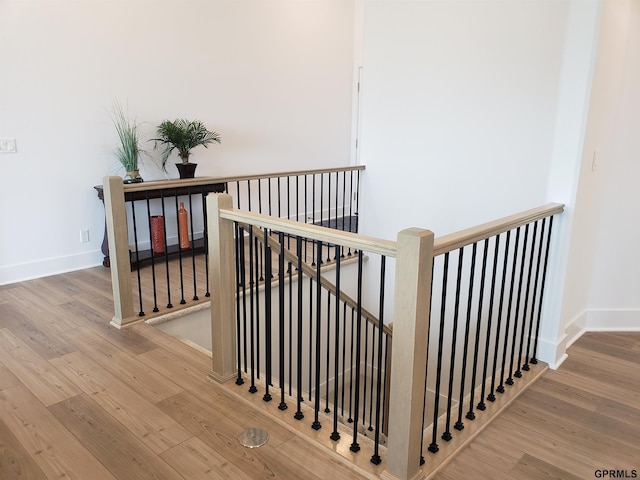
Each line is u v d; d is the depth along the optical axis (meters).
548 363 2.71
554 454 1.90
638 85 2.84
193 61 4.53
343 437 1.88
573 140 2.49
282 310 2.03
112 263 2.84
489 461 1.84
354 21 6.03
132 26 4.06
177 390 2.21
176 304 3.25
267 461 1.75
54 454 1.75
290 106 5.51
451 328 3.80
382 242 1.53
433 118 3.57
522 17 3.01
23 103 3.56
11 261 3.70
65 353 2.55
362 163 4.12
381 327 2.96
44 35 3.58
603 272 3.13
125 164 3.96
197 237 4.86
